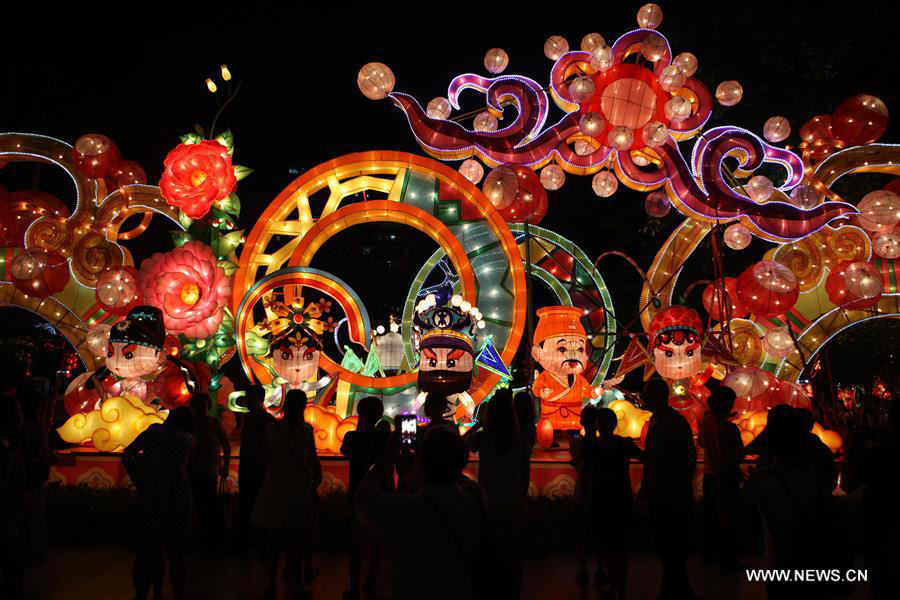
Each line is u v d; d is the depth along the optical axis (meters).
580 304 13.79
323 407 11.35
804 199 11.65
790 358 12.40
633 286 19.20
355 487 6.46
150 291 11.11
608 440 6.52
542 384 11.70
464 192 12.13
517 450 5.62
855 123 11.94
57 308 12.01
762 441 7.54
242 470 8.12
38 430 6.46
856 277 11.07
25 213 12.34
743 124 16.06
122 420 9.97
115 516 8.68
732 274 17.12
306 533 6.62
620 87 11.47
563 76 12.31
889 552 4.46
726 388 7.83
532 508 8.77
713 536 7.99
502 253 12.12
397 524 3.53
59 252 11.88
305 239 11.68
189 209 11.47
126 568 7.50
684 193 11.84
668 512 6.30
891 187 12.41
